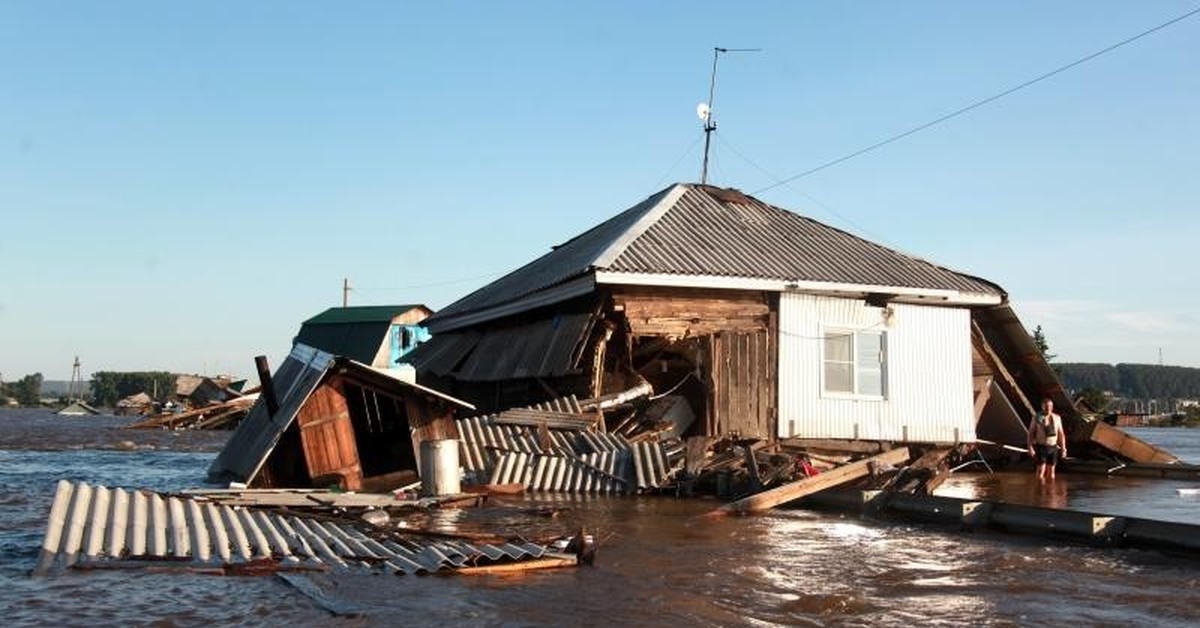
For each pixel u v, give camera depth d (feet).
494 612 23.47
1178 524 32.99
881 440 65.46
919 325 67.97
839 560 31.65
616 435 56.95
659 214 70.08
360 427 64.95
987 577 29.09
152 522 33.27
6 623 21.61
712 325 62.34
